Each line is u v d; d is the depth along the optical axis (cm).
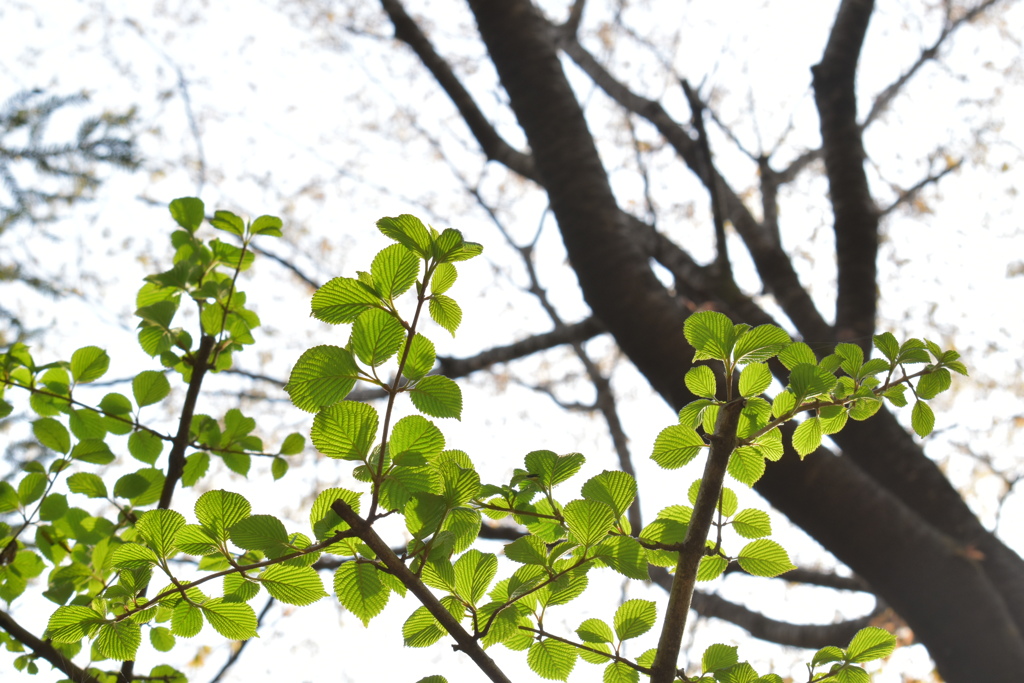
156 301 256
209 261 257
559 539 220
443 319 209
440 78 774
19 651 244
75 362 248
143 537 217
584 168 460
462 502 212
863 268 576
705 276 571
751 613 689
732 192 770
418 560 212
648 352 404
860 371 221
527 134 495
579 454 217
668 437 221
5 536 245
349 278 207
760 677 220
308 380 207
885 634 222
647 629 220
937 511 434
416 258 207
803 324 607
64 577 241
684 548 215
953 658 353
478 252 207
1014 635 342
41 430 244
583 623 221
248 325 258
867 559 363
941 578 350
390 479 210
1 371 246
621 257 426
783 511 378
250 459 258
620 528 221
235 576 221
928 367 219
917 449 462
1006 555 417
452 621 209
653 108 856
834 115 620
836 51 623
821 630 635
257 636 222
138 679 246
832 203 609
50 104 369
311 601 217
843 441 470
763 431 218
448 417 210
